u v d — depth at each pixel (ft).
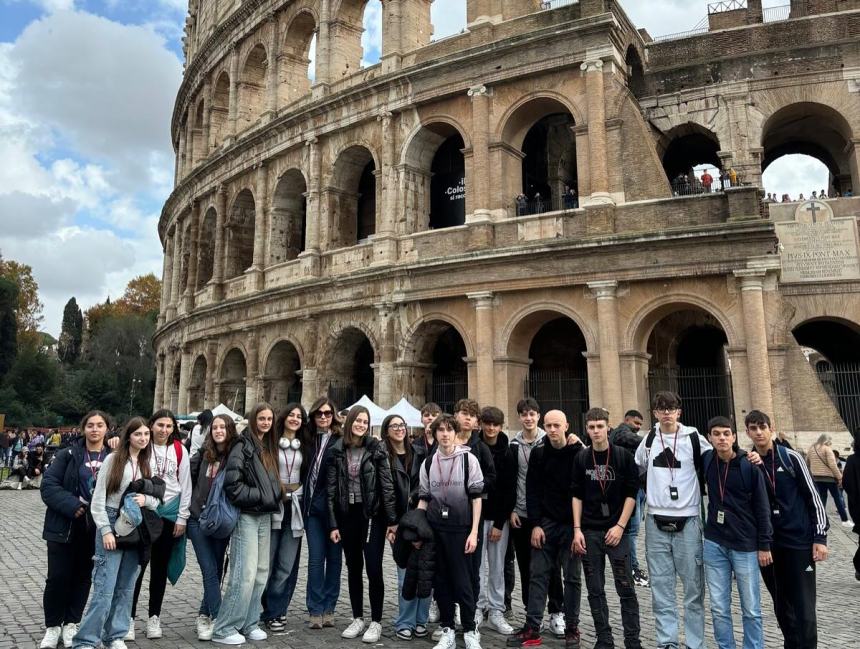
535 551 39.58
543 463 40.29
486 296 109.81
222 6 185.37
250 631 40.45
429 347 122.01
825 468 79.87
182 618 44.96
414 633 41.14
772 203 111.96
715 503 35.06
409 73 121.80
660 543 36.52
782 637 40.50
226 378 155.22
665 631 35.96
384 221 123.54
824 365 230.07
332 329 128.67
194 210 177.99
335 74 139.23
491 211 113.29
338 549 43.62
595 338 102.01
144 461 38.60
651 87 123.03
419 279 116.78
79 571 39.42
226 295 156.76
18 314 365.40
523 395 111.45
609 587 54.49
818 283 107.45
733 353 93.97
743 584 33.83
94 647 35.81
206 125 179.83
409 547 38.22
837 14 114.21
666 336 113.09
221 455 41.83
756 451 36.68
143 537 37.11
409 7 130.21
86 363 409.90
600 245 101.14
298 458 43.83
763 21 124.67
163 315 209.26
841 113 111.96
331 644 39.68
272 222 146.82
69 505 37.76
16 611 45.75
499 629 41.93
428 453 46.75
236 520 39.24
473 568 39.32
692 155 139.33
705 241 96.07
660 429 37.93
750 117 115.85
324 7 140.67
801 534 35.01
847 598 48.93
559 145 128.88
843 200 108.58
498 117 115.14
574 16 110.01
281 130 143.64
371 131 129.39
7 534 76.95
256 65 166.91
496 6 120.26
